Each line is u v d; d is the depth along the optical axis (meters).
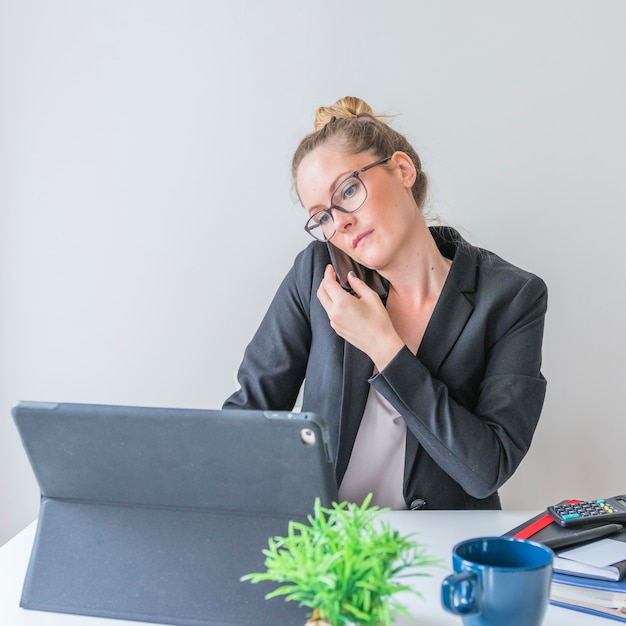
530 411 1.42
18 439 2.22
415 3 2.09
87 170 2.17
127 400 2.20
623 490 2.13
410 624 0.91
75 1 2.15
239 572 0.90
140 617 0.92
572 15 2.07
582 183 2.10
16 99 2.17
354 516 0.73
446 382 1.47
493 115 2.09
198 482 0.90
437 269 1.52
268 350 1.63
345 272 1.58
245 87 2.13
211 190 2.15
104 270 2.18
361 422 1.51
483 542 0.79
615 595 0.93
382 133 1.46
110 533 0.95
